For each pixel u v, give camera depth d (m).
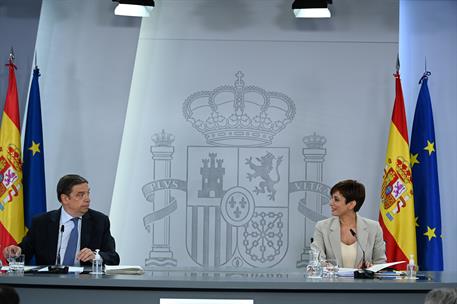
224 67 10.27
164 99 10.23
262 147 10.23
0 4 10.09
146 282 6.13
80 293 6.22
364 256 7.93
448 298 3.59
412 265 6.84
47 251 7.65
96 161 10.05
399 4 10.35
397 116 9.75
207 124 10.23
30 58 10.03
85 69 10.16
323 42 10.28
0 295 3.55
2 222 9.38
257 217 10.17
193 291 6.18
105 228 7.86
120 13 9.54
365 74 10.25
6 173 9.45
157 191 10.17
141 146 10.21
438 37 10.36
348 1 10.30
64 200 7.68
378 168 10.18
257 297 6.18
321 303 6.21
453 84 10.29
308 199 10.18
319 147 10.21
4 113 9.59
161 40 10.28
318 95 10.24
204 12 10.30
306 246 10.16
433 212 9.70
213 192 10.19
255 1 10.30
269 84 10.26
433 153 9.77
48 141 10.09
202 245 10.15
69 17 10.22
